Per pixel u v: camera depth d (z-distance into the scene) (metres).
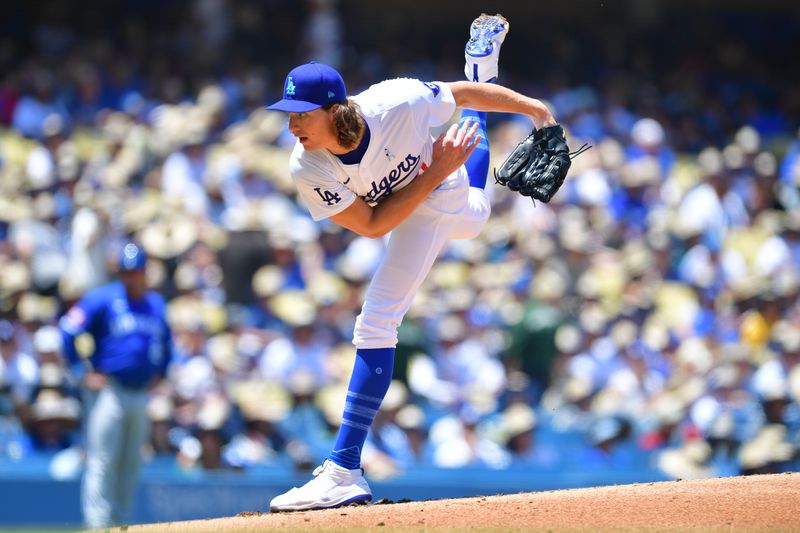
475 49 19.70
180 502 35.19
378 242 44.94
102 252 40.47
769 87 74.56
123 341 33.44
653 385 41.84
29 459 36.16
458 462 38.00
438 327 41.31
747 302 45.06
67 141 51.41
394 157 17.73
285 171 49.19
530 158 19.42
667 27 77.69
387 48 71.81
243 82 61.25
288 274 42.97
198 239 43.88
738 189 55.00
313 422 38.28
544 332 41.34
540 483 37.03
